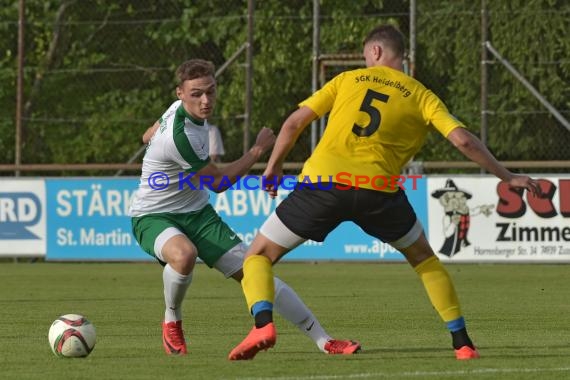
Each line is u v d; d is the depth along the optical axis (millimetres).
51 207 48938
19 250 49219
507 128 56500
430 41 59031
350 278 41312
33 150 61156
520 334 23688
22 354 20469
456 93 58250
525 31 55531
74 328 19781
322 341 20203
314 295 34281
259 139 20891
